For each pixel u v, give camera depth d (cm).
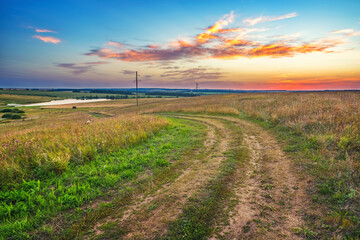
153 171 548
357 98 1800
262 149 702
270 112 1465
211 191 414
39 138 824
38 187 432
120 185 466
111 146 761
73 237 297
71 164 586
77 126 1210
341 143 592
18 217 344
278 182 432
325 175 430
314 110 1173
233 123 1360
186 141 888
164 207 363
